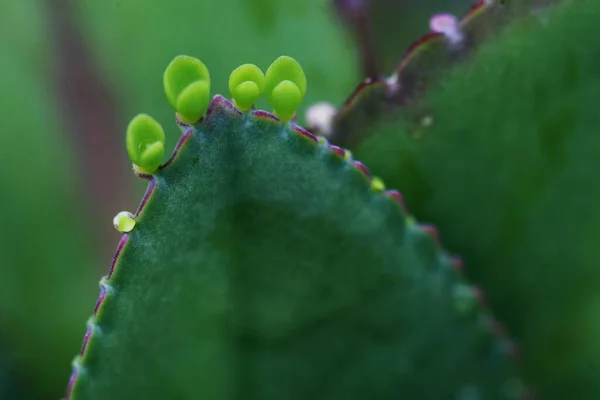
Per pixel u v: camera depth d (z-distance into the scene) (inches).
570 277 6.1
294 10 6.5
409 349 5.7
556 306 6.1
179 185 5.1
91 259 6.7
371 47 6.5
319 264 5.4
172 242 5.2
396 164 5.8
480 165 5.8
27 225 6.6
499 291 6.1
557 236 6.0
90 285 6.7
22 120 6.6
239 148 5.1
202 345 5.4
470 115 5.7
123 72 6.5
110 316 5.2
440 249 5.6
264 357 5.5
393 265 5.5
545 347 6.2
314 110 5.9
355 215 5.4
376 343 5.7
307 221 5.3
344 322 5.6
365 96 5.7
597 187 5.9
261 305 5.4
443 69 5.6
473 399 5.9
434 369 5.8
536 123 5.8
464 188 5.9
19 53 6.6
